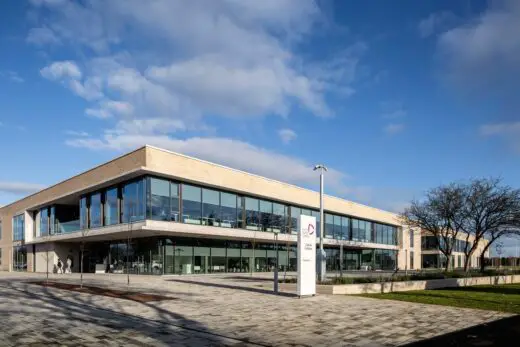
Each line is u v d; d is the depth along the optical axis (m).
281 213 48.47
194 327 11.61
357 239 62.97
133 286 23.92
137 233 35.84
